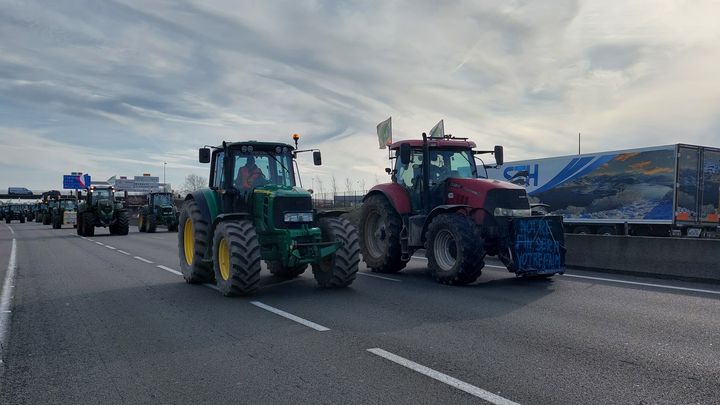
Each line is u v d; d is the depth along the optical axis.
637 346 5.48
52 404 4.07
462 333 6.06
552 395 4.12
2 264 13.54
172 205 33.06
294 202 8.67
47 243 21.69
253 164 9.54
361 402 4.01
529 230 9.59
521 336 5.91
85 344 5.73
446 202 10.59
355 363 4.96
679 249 10.50
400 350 5.37
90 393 4.29
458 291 8.98
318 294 8.71
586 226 18.83
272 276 10.85
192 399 4.13
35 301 8.25
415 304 7.82
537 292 8.84
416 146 11.27
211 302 8.05
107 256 15.63
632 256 11.32
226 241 8.41
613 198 17.89
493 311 7.28
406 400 4.04
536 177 20.56
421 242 10.55
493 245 9.98
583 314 7.06
